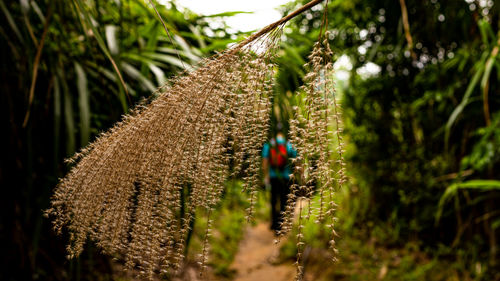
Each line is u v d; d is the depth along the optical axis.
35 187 1.75
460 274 2.98
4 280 1.70
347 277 3.19
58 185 0.82
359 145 4.32
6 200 1.67
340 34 3.71
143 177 0.74
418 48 3.31
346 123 4.32
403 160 3.80
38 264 1.88
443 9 2.86
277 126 1.69
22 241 1.72
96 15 1.66
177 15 1.94
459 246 3.27
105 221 0.77
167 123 0.71
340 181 0.62
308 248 3.50
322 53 0.66
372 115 4.16
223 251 3.80
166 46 1.99
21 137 1.65
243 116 0.70
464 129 3.06
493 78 2.62
